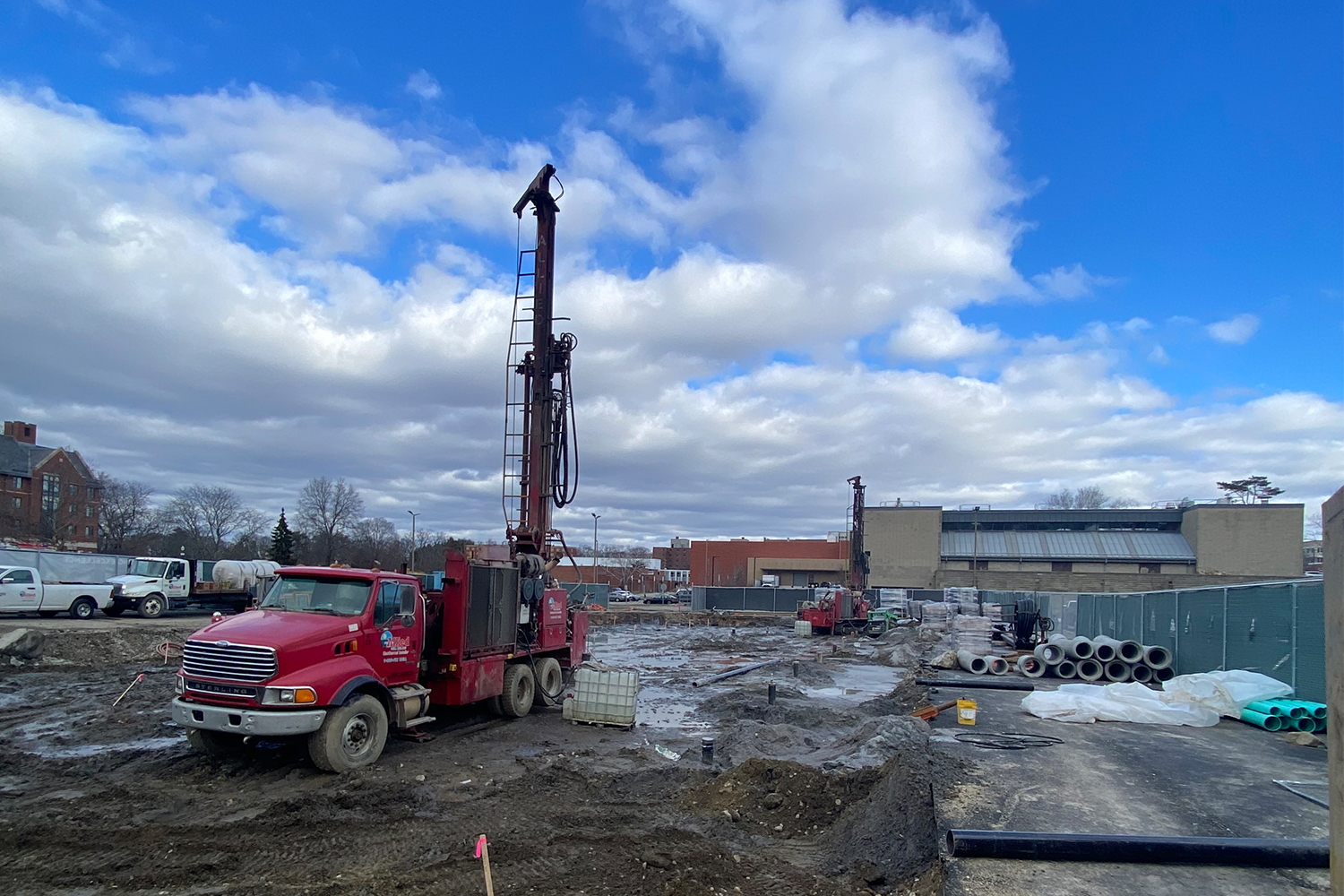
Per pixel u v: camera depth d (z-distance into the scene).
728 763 10.86
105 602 31.17
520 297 17.39
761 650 33.72
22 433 76.12
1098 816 7.46
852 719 15.27
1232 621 16.22
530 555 15.98
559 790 9.52
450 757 11.24
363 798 8.78
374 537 90.62
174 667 21.11
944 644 31.48
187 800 8.78
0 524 61.59
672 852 7.21
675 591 113.25
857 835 7.46
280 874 6.74
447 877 6.64
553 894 6.29
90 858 7.04
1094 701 13.71
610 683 14.28
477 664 13.15
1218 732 12.26
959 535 77.38
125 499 80.00
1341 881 3.21
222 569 35.94
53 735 12.32
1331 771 3.38
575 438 17.39
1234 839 6.41
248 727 9.16
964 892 5.80
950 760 9.50
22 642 20.42
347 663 10.19
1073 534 74.31
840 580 88.62
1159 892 5.78
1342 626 3.24
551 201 17.61
